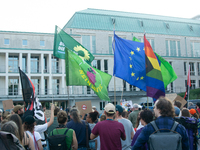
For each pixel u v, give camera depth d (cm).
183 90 6200
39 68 4944
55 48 1360
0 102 4353
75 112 759
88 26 5700
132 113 1053
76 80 1108
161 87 1038
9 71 4784
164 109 448
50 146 619
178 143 420
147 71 1033
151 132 440
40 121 830
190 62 6450
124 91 5253
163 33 6344
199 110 1173
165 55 6306
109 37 5875
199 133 827
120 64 1149
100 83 1164
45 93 5047
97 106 4928
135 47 1190
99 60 5509
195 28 6856
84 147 749
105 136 583
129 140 678
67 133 638
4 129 416
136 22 6275
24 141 525
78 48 1422
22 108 837
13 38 4753
